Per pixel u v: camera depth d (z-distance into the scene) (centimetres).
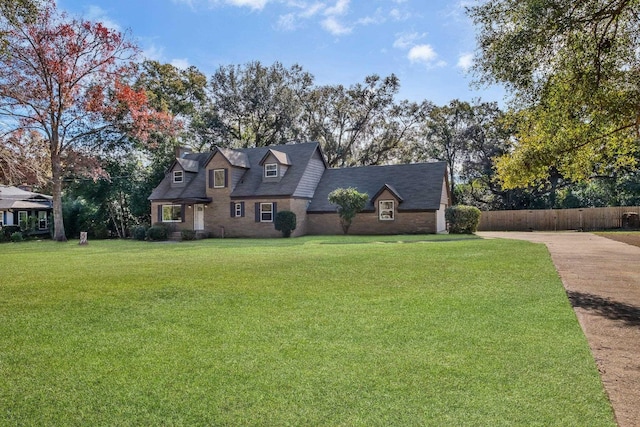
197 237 2816
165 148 3506
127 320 618
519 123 1127
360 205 2617
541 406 330
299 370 414
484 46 941
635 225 2995
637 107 880
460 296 725
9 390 384
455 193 4406
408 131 4334
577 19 812
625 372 395
